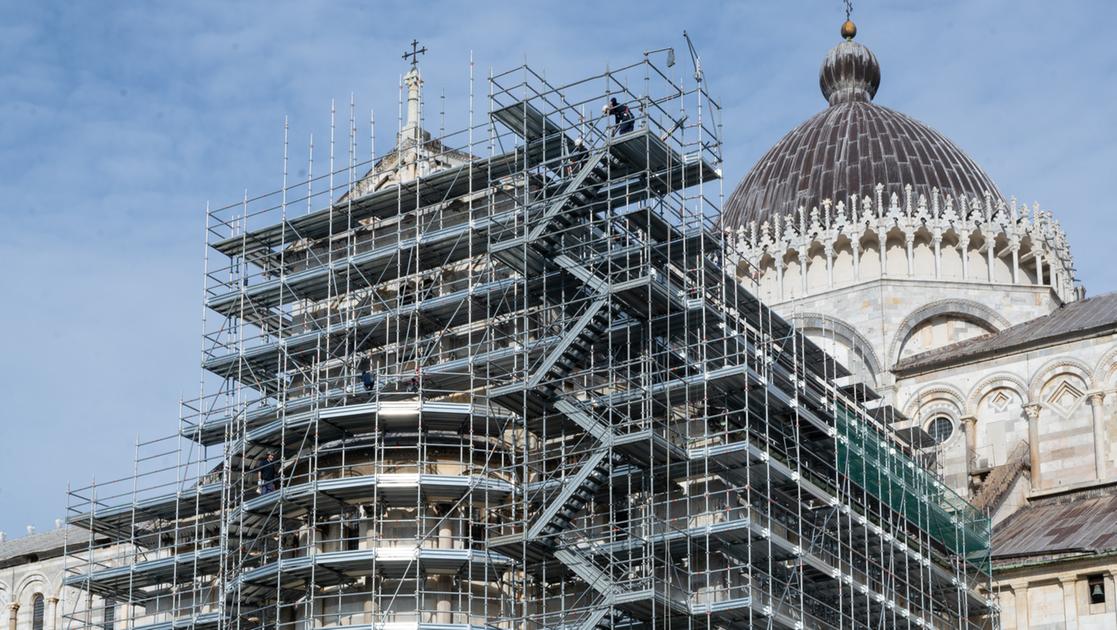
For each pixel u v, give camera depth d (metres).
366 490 84.38
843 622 89.44
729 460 81.94
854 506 91.38
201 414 93.75
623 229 86.38
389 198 91.25
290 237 94.88
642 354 84.31
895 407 115.62
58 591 111.06
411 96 100.25
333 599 85.44
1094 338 111.12
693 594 80.50
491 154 89.31
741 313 90.38
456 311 85.38
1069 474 109.94
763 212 124.62
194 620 88.69
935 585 97.00
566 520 81.50
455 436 85.88
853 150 124.50
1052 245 121.69
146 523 99.88
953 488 112.75
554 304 87.38
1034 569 97.75
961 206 120.00
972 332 118.69
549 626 81.44
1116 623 94.88
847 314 118.56
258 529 89.06
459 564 83.44
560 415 83.88
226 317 95.38
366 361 90.62
